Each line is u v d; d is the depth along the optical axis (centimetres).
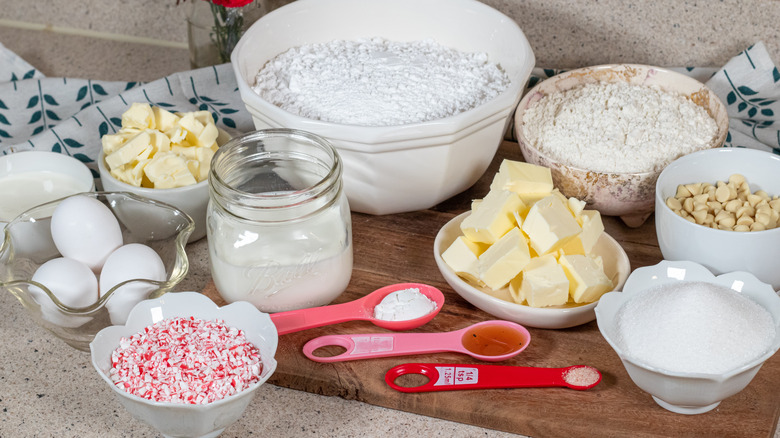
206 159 106
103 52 159
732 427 82
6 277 92
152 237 100
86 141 124
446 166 100
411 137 95
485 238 93
